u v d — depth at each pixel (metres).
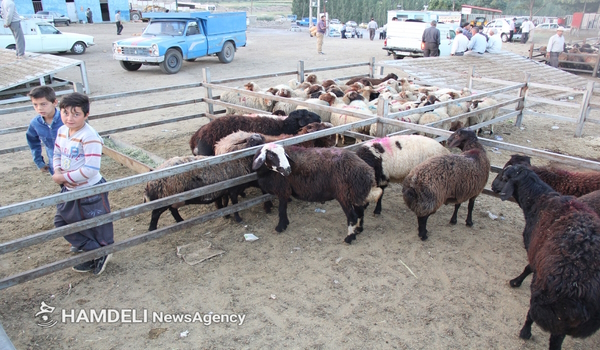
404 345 3.52
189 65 19.66
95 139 3.82
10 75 13.42
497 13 45.56
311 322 3.78
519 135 9.73
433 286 4.29
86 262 4.36
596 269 2.88
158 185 4.88
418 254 4.85
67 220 4.02
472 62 14.95
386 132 6.64
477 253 4.88
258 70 18.39
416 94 9.89
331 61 21.53
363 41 34.22
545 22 38.84
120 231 5.30
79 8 44.47
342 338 3.59
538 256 3.27
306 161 4.93
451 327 3.72
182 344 3.52
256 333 3.64
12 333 3.59
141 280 4.33
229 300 4.05
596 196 4.01
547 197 3.67
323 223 5.57
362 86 10.52
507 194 3.99
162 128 10.07
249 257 4.77
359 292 4.18
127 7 48.34
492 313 3.91
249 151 4.85
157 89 8.48
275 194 5.25
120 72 17.62
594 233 3.08
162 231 4.55
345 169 4.77
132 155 7.30
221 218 5.66
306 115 6.91
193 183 4.98
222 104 9.02
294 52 25.06
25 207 3.40
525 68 15.52
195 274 4.44
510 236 5.26
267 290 4.21
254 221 5.59
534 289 3.21
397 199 6.32
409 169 5.56
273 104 8.95
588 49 20.78
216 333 3.64
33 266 4.55
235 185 5.00
